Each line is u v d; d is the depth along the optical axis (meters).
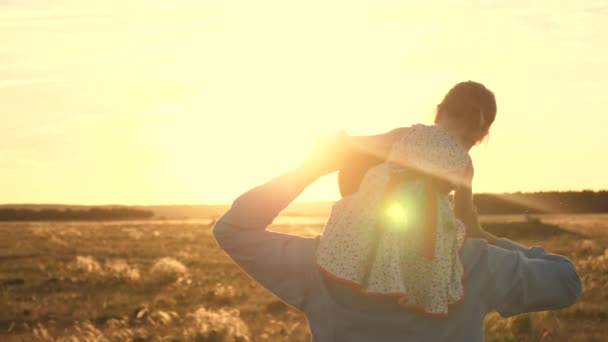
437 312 2.03
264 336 13.82
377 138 2.14
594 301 17.03
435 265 2.04
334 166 2.12
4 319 16.88
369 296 2.09
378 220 2.08
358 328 2.09
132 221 110.00
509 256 2.18
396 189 2.07
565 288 2.16
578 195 99.75
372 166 2.13
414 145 2.08
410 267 2.05
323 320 2.12
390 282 2.03
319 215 154.25
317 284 2.12
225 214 2.15
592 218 79.62
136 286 23.31
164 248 41.31
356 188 2.15
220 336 13.55
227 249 2.16
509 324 13.78
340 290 2.11
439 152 2.06
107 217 126.00
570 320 14.98
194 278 25.33
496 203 81.19
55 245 42.53
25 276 25.53
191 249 40.81
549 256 2.27
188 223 90.56
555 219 75.38
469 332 2.10
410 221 2.05
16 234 55.12
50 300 19.98
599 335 13.56
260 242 2.15
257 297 20.09
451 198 2.27
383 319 2.07
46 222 104.19
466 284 2.13
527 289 2.14
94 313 17.56
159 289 22.66
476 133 2.18
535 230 50.09
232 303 19.33
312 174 2.12
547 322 14.38
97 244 44.25
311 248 2.16
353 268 2.06
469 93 2.16
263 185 2.15
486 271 2.14
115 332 14.28
